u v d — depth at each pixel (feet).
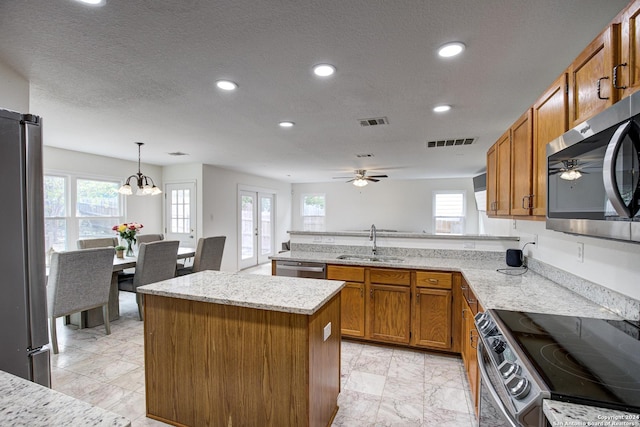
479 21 5.10
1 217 4.15
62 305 9.68
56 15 4.91
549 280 7.55
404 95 8.27
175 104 8.98
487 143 13.83
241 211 23.95
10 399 2.62
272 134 12.42
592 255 5.83
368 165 20.42
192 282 7.02
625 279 4.90
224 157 17.67
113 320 12.56
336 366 6.84
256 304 5.46
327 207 30.73
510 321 4.64
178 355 6.27
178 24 5.17
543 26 5.23
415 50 6.02
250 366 5.69
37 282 4.60
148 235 17.30
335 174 25.00
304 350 5.31
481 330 4.83
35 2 4.58
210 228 20.53
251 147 14.89
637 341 3.91
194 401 6.16
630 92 3.20
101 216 17.38
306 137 12.89
